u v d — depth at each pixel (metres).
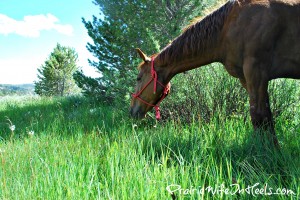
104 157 3.91
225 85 5.93
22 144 5.23
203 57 4.62
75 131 5.66
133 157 3.62
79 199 2.83
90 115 8.18
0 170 3.88
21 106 12.56
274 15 4.07
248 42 4.13
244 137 4.29
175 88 6.30
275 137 4.07
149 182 2.92
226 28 4.35
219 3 4.93
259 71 4.11
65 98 13.65
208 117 5.80
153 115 6.33
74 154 4.03
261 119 4.16
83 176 3.42
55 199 2.92
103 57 9.84
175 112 6.30
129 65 9.27
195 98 6.16
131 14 9.41
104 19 9.78
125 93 7.71
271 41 4.09
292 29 4.08
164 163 3.35
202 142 4.11
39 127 6.91
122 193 2.84
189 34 4.63
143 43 8.73
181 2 9.59
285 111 5.52
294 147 4.02
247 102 5.77
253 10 4.15
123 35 9.16
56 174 3.35
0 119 9.52
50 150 4.50
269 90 5.59
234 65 4.39
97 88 10.27
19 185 3.19
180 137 4.64
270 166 3.54
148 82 4.95
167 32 9.05
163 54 4.82
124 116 6.94
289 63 4.16
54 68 33.59
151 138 4.62
